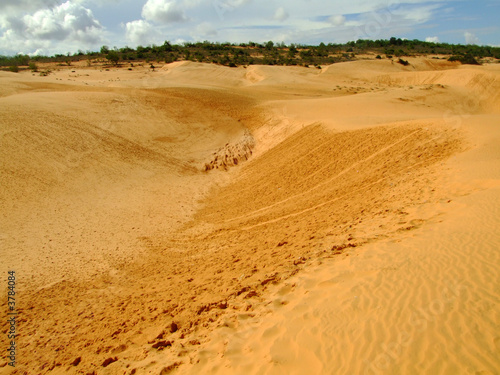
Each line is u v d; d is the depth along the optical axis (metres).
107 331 7.01
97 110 29.73
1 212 16.02
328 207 13.09
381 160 17.19
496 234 6.94
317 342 4.93
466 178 11.41
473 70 61.06
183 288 8.37
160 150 26.75
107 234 15.13
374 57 113.62
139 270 11.25
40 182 19.11
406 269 6.28
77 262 12.47
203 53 116.38
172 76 73.44
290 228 11.48
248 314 6.23
